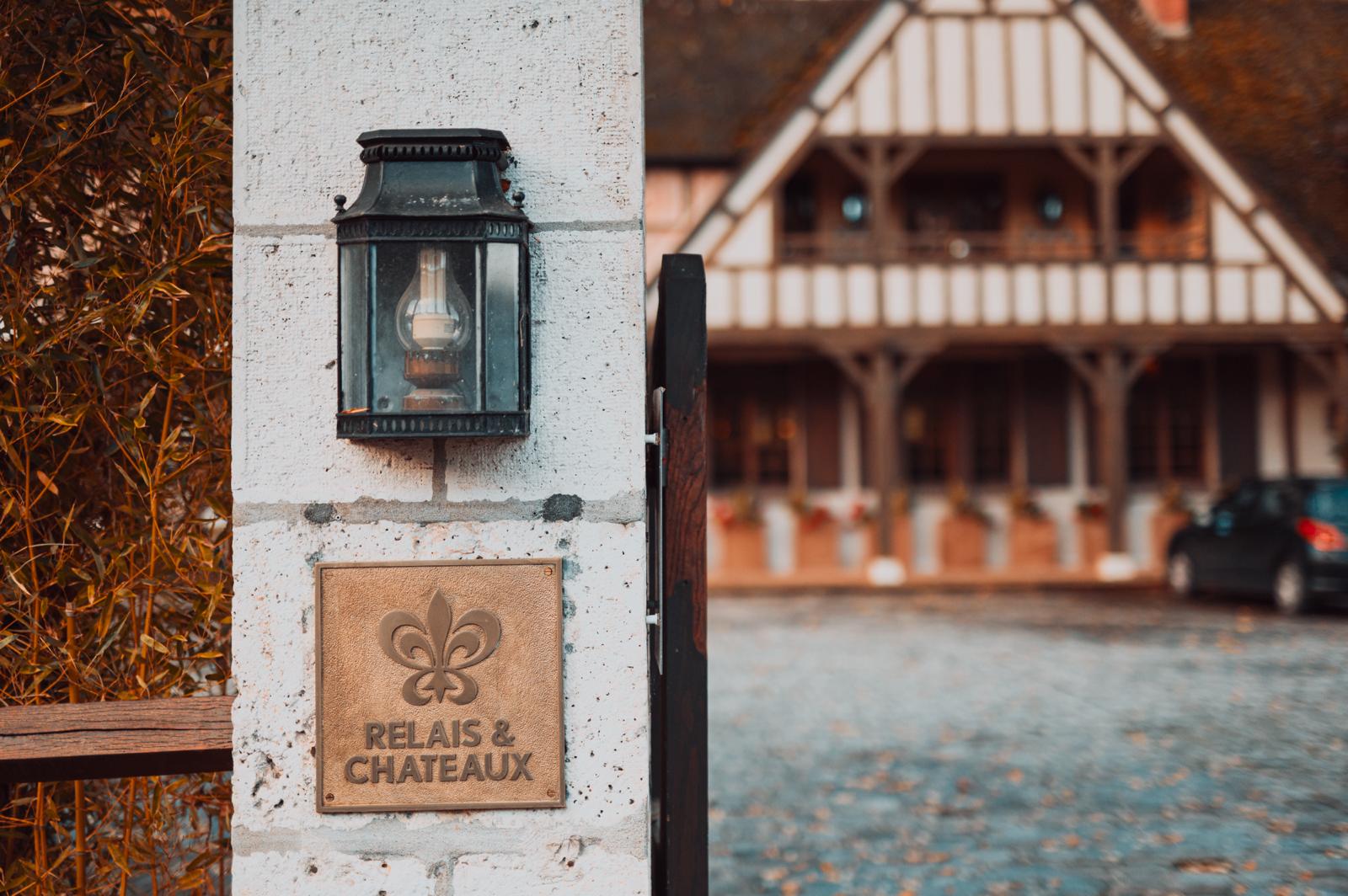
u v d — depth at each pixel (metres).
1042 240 17.91
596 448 2.21
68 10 2.44
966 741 6.90
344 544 2.20
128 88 2.48
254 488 2.20
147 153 2.46
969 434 18.45
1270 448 18.27
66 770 2.20
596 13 2.22
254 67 2.21
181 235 2.45
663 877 2.61
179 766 2.25
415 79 2.22
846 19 19.16
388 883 2.19
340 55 2.22
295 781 2.19
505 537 2.21
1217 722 7.35
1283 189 18.23
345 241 2.08
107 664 2.52
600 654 2.21
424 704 2.18
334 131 2.21
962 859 4.73
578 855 2.20
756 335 16.39
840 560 18.03
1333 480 13.00
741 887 4.43
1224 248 16.67
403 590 2.19
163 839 2.56
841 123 16.30
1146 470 18.48
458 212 2.06
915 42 16.27
